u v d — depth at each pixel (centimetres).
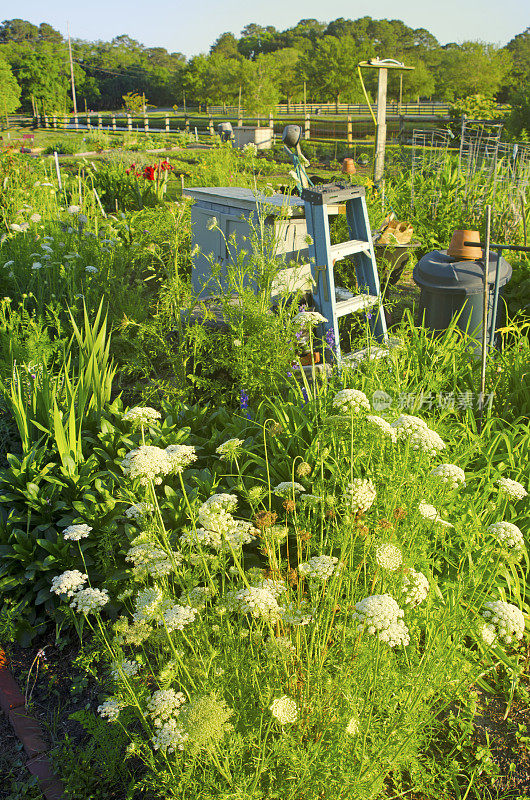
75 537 250
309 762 196
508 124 2062
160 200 1276
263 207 551
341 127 2998
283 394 466
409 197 992
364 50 5312
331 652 235
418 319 561
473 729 252
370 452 325
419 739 221
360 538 274
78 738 267
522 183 924
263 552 263
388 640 192
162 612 214
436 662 227
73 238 794
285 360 454
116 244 811
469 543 283
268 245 514
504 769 246
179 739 189
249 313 471
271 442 383
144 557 240
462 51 4294
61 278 680
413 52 8250
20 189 1060
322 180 643
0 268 725
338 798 203
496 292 521
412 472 302
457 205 922
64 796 243
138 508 249
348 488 255
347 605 234
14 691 289
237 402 489
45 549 335
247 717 217
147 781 223
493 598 285
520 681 282
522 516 322
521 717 267
